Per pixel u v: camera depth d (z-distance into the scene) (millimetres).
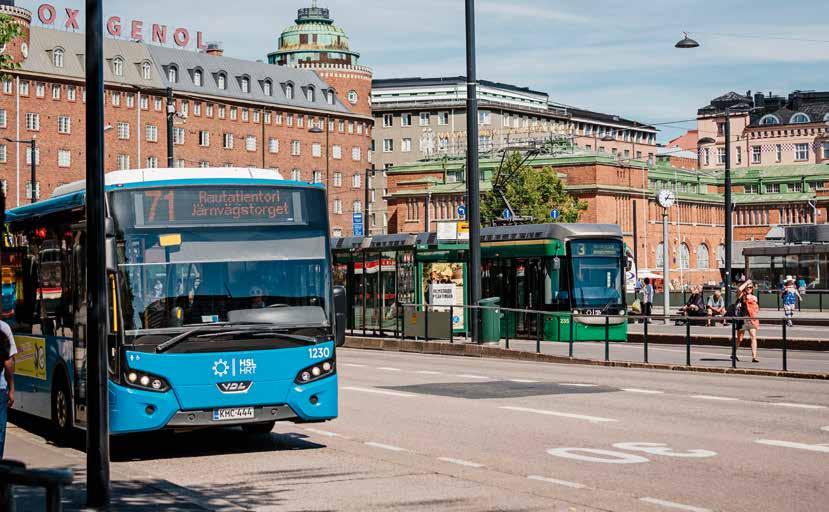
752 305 28438
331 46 156125
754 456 13477
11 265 18469
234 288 14125
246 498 11430
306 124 150375
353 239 43188
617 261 39406
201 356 13891
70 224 15727
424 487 11898
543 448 14422
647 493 11305
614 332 38938
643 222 126312
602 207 119375
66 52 124625
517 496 11281
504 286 40781
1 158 118562
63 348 15969
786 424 16406
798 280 72312
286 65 154000
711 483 11766
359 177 156750
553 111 182000
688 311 50656
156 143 132625
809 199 140375
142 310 13773
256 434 16875
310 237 14539
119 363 13695
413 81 172125
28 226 17672
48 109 122438
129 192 13906
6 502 6742
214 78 140375
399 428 16719
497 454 14047
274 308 14234
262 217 14344
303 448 15133
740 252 112500
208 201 14148
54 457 14281
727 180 59156
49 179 122438
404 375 26094
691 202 137625
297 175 149375
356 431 16578
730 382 23609
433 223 127062
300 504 11047
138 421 13672
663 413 17859
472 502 11008
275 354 14172
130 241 13828
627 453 13867
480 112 169000
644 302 61219
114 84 127250
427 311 38219
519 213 89562
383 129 171875
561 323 37875
